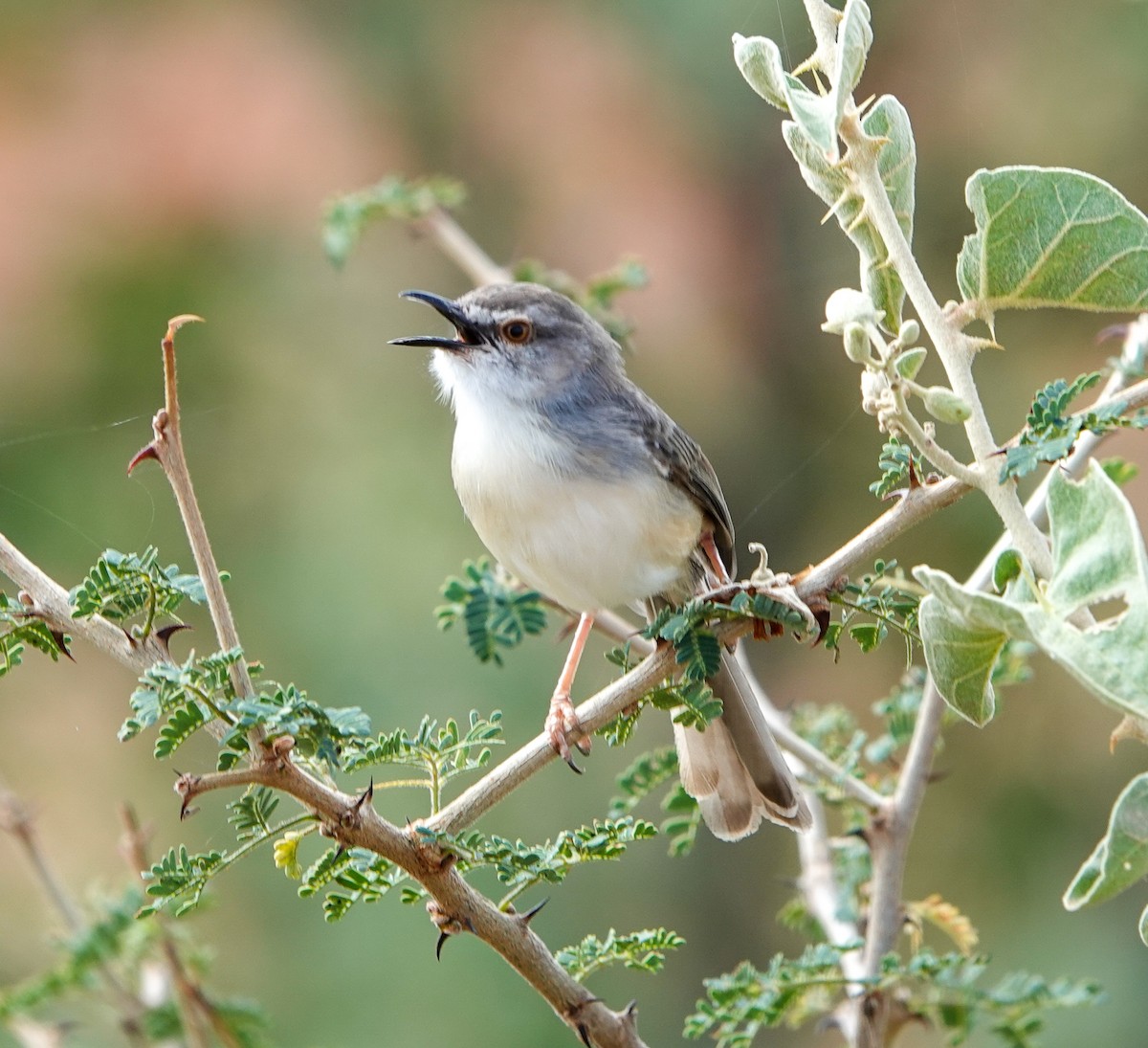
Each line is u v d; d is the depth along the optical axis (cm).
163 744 442
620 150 1420
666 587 827
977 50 1382
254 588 1245
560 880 492
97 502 1252
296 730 428
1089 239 477
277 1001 1099
